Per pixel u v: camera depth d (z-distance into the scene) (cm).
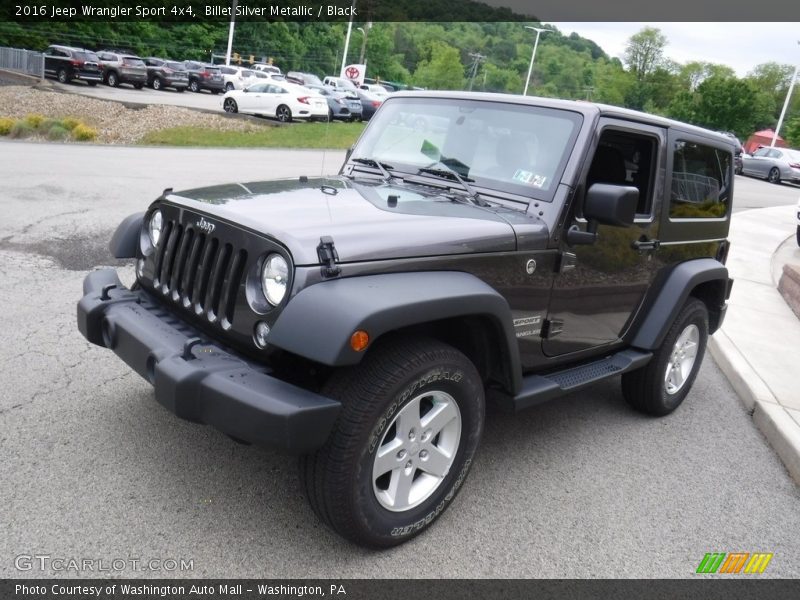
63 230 777
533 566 295
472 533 313
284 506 312
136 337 288
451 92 396
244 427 247
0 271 612
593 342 394
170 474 326
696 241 459
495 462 382
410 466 289
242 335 273
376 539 280
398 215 302
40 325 496
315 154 1941
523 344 341
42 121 1959
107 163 1342
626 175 391
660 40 8288
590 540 319
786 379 555
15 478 310
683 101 5969
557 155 342
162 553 274
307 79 3569
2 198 907
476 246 299
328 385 267
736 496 378
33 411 372
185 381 254
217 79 3638
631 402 467
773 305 816
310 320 244
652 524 339
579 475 378
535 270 329
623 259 388
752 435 465
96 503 299
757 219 1587
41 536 275
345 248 261
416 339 283
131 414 379
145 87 3525
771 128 6688
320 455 259
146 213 342
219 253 284
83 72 3158
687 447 432
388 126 407
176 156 1597
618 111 364
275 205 302
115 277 345
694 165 443
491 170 358
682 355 466
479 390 304
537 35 7075
